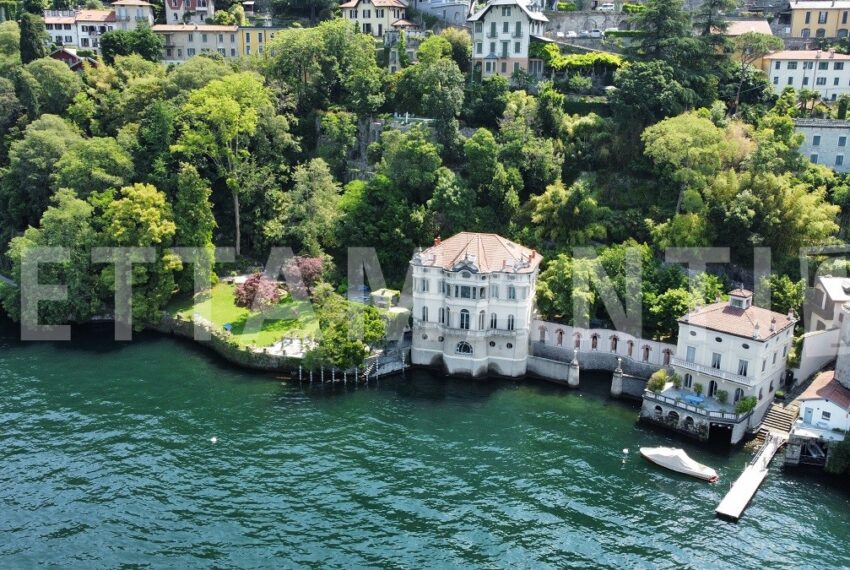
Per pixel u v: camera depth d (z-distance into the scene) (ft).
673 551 213.25
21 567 202.49
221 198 441.27
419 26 583.58
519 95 448.24
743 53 479.82
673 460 254.06
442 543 215.51
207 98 407.85
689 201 357.00
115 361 335.88
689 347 290.35
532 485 244.63
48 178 416.05
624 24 549.54
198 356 343.46
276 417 286.25
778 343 284.61
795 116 421.59
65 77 500.33
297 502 233.14
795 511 233.35
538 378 325.01
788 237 343.87
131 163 410.31
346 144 463.42
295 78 501.15
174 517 224.53
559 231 372.79
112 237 370.12
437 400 303.89
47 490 236.22
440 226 395.55
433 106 445.78
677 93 409.90
